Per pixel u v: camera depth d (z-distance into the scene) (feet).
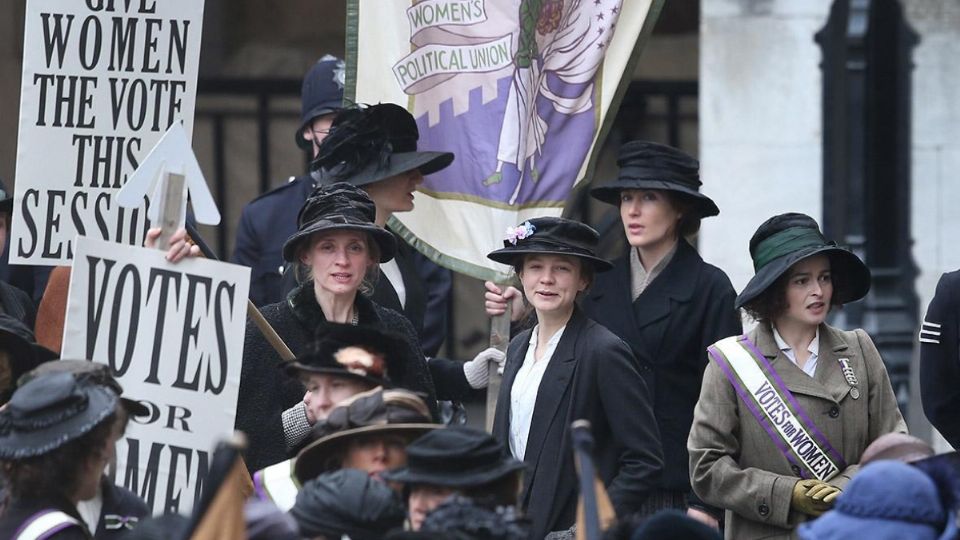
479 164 69.31
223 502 38.65
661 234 68.03
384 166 67.87
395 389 51.78
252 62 115.44
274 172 115.65
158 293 55.11
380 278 69.67
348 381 51.49
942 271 95.14
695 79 111.96
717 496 59.82
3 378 56.59
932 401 66.64
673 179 67.97
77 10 62.59
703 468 60.13
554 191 69.72
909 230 95.20
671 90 111.34
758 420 60.03
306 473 49.11
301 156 115.65
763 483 58.80
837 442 59.52
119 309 54.75
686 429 66.90
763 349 60.75
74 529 44.21
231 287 55.42
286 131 115.55
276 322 62.23
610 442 60.64
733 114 95.76
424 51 69.67
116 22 62.80
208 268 55.36
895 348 94.32
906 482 39.73
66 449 44.57
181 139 56.24
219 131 115.03
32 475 44.62
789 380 60.08
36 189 62.39
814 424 59.67
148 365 54.90
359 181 67.62
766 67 95.35
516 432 61.21
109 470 54.19
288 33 115.55
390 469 46.93
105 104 62.80
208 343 55.21
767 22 95.04
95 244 54.65
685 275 67.82
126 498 49.39
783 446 59.72
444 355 111.55
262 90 114.93
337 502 42.68
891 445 48.60
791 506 58.59
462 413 73.56
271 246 80.18
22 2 110.22
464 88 69.46
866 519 39.73
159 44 62.95
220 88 114.93
